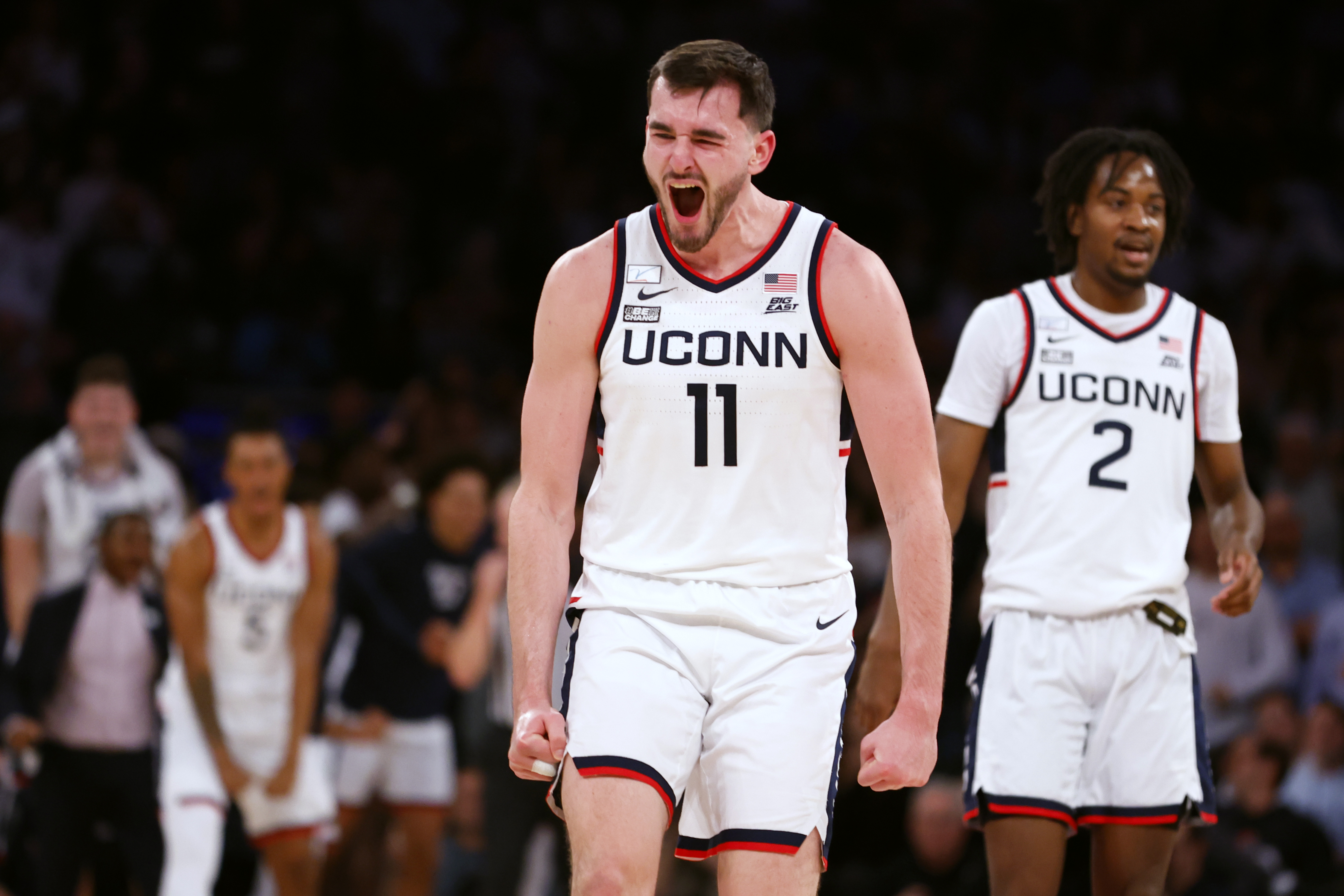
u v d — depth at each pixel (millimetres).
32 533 15641
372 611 16109
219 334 24250
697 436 6598
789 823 6379
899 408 6598
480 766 15852
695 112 6438
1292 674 17359
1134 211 8734
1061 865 8445
